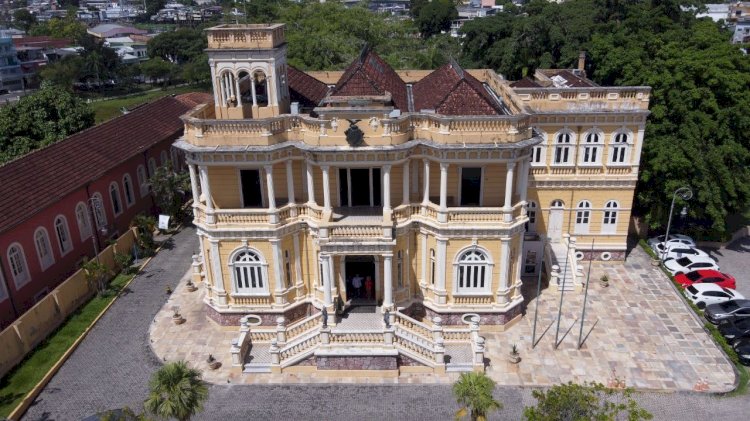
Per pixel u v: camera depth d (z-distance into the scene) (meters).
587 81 43.16
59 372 30.70
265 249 32.28
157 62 127.81
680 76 42.16
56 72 116.19
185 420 22.78
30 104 52.50
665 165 40.84
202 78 126.31
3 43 124.31
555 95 37.69
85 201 41.84
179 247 45.75
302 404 28.20
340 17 91.12
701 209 43.56
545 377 29.52
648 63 45.94
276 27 32.44
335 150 29.25
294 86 38.38
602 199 39.84
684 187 39.91
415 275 33.50
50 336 33.66
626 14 63.94
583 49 62.03
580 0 70.25
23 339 31.73
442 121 29.17
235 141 30.23
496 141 29.38
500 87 39.66
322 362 29.86
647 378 29.41
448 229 30.89
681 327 33.69
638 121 37.72
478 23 75.44
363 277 33.78
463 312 33.06
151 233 45.56
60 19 194.50
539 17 66.56
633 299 36.72
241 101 33.94
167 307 36.84
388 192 30.48
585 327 33.69
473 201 32.53
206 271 34.09
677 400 27.92
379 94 32.16
